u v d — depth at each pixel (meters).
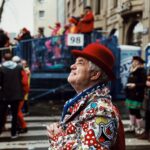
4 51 14.45
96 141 2.11
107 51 2.36
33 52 14.84
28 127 9.68
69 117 2.28
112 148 2.22
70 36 14.05
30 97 14.43
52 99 14.73
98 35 14.98
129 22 25.06
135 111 8.52
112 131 2.16
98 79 2.36
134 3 23.75
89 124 2.15
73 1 42.22
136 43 24.62
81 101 2.29
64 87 14.80
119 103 14.02
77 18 15.12
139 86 8.41
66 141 2.23
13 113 8.40
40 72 14.80
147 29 22.20
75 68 2.39
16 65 8.38
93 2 32.47
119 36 26.38
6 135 8.80
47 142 8.15
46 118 10.96
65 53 14.95
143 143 8.03
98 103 2.22
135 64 8.49
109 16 29.16
